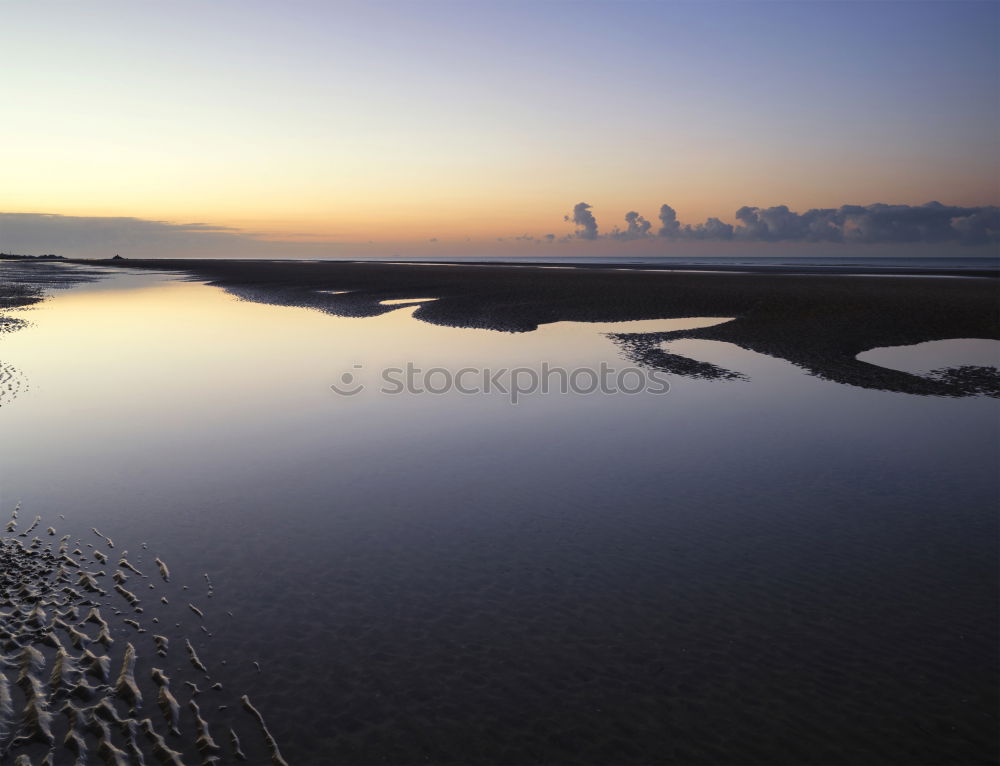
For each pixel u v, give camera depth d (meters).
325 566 9.15
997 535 10.29
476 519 10.80
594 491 12.03
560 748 5.90
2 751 5.59
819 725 6.20
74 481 12.05
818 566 9.32
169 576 8.74
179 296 50.47
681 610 8.17
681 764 5.72
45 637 7.22
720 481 12.55
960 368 22.41
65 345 26.66
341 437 14.94
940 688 6.72
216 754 5.72
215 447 14.12
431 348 26.41
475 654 7.23
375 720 6.20
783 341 27.38
